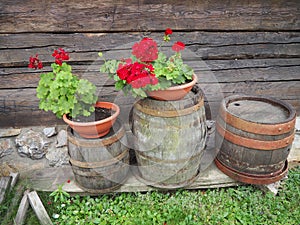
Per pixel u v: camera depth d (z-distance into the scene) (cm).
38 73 267
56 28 251
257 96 264
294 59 284
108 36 257
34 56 259
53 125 285
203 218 235
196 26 260
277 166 242
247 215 238
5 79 265
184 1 251
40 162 280
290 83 292
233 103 260
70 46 258
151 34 259
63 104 222
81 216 238
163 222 232
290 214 239
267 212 239
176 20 256
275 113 243
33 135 278
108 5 247
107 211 241
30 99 275
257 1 257
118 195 255
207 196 254
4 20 245
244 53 275
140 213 238
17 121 280
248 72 283
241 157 240
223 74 281
